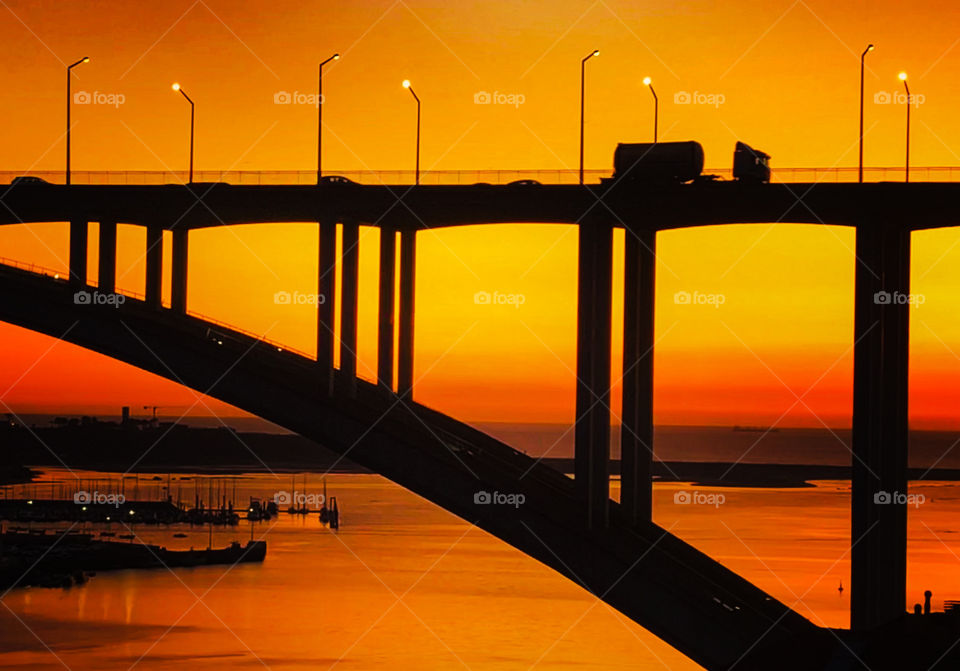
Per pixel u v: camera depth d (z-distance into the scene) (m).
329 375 75.69
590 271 69.75
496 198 71.00
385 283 79.50
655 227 72.81
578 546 69.12
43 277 82.12
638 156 68.38
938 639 49.72
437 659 133.00
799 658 55.38
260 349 79.44
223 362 77.94
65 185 77.38
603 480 69.62
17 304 80.25
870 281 66.62
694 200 67.88
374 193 73.81
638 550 68.88
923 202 65.31
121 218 80.56
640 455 73.50
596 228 69.75
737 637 64.38
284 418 75.81
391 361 79.94
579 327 69.94
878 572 66.44
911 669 46.91
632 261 73.62
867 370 66.56
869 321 66.62
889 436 67.31
